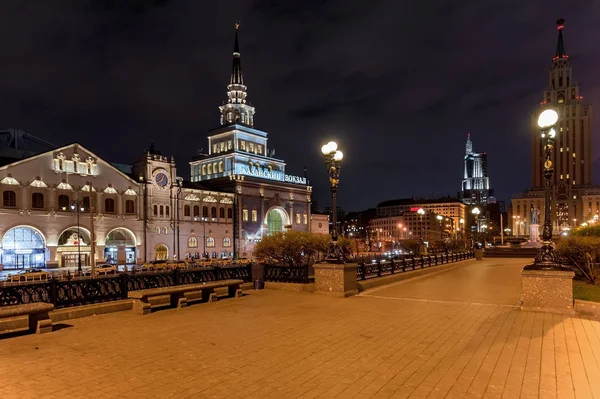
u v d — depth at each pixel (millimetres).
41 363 7176
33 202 63062
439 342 8586
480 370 6797
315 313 11898
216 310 12430
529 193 150250
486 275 25031
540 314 11703
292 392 5863
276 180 103438
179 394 5781
